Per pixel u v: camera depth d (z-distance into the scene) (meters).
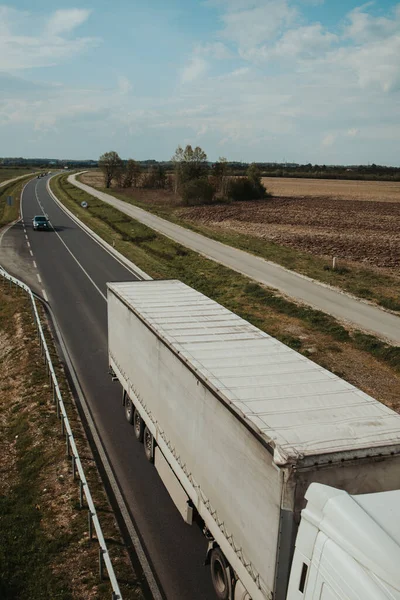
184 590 8.38
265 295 28.17
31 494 10.90
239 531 6.71
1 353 20.22
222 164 86.62
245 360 8.53
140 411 12.01
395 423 6.43
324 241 46.09
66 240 45.19
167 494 11.02
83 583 8.41
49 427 13.61
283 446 5.70
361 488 5.80
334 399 7.09
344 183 146.25
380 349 20.55
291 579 5.49
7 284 29.62
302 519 5.39
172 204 79.81
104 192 93.06
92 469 11.78
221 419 7.22
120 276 32.62
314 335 22.64
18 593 8.27
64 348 19.98
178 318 11.13
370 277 32.53
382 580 4.39
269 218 62.91
